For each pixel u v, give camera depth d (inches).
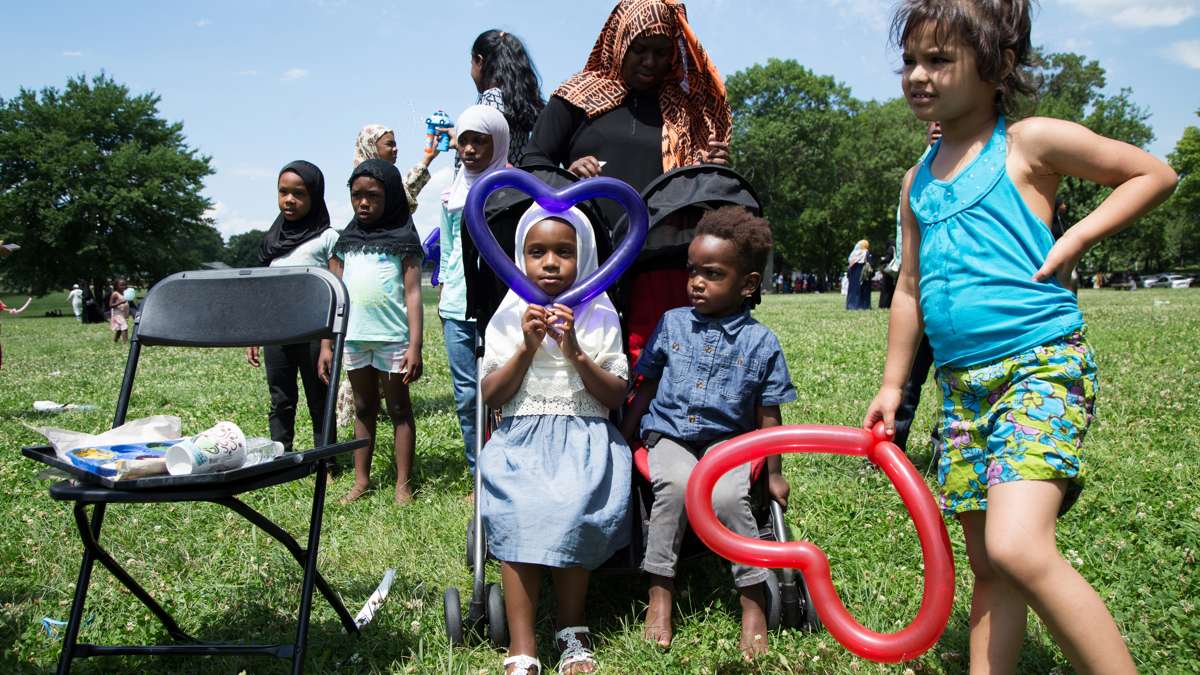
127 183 2417.6
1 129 2438.5
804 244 2529.5
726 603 127.6
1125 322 524.7
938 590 90.5
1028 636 110.7
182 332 115.2
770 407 124.2
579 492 111.6
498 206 132.6
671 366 125.5
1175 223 3011.8
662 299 138.6
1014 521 82.1
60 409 324.2
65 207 2353.6
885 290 872.3
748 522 115.6
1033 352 87.7
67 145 2413.9
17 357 680.4
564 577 113.2
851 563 135.9
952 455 94.0
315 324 109.7
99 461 90.8
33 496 188.4
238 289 115.5
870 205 2433.6
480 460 121.2
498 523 111.0
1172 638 109.1
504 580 110.6
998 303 89.0
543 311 116.3
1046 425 84.7
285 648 101.2
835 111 2524.6
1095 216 86.3
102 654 101.7
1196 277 2450.8
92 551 105.8
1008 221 90.3
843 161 2453.2
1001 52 89.7
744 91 2539.4
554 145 157.2
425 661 111.8
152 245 2463.1
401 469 186.5
